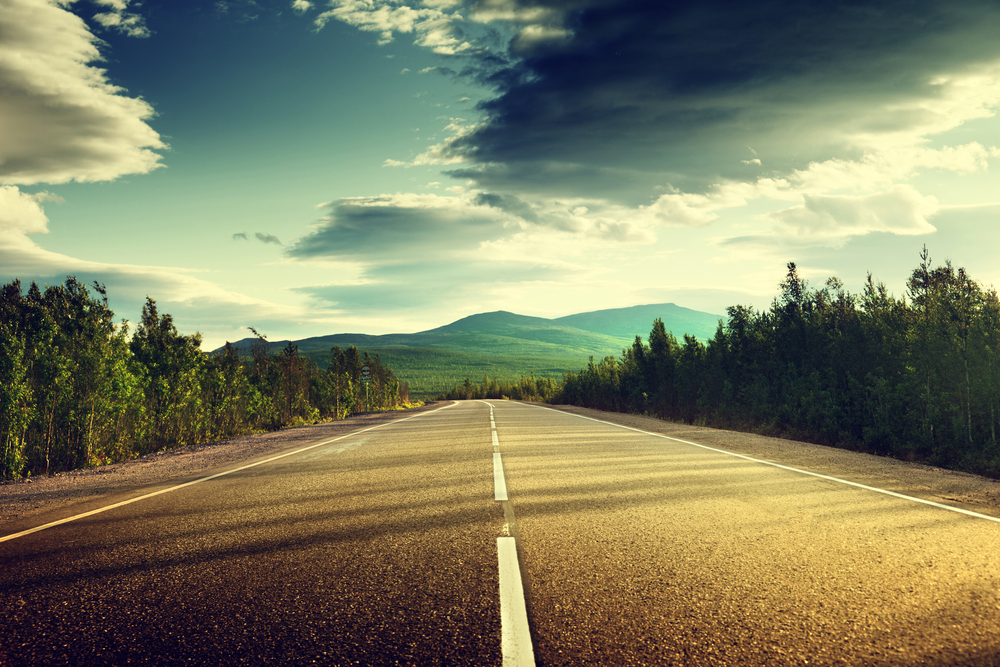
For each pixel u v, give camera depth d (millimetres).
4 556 4047
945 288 10781
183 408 15703
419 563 3641
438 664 2371
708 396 19406
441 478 6961
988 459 8484
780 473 7078
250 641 2621
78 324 12695
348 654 2479
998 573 3352
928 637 2553
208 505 5688
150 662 2455
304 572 3520
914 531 4281
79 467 11539
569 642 2527
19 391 10516
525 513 4984
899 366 11164
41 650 2584
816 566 3490
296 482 7000
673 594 3059
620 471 7312
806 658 2377
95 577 3523
